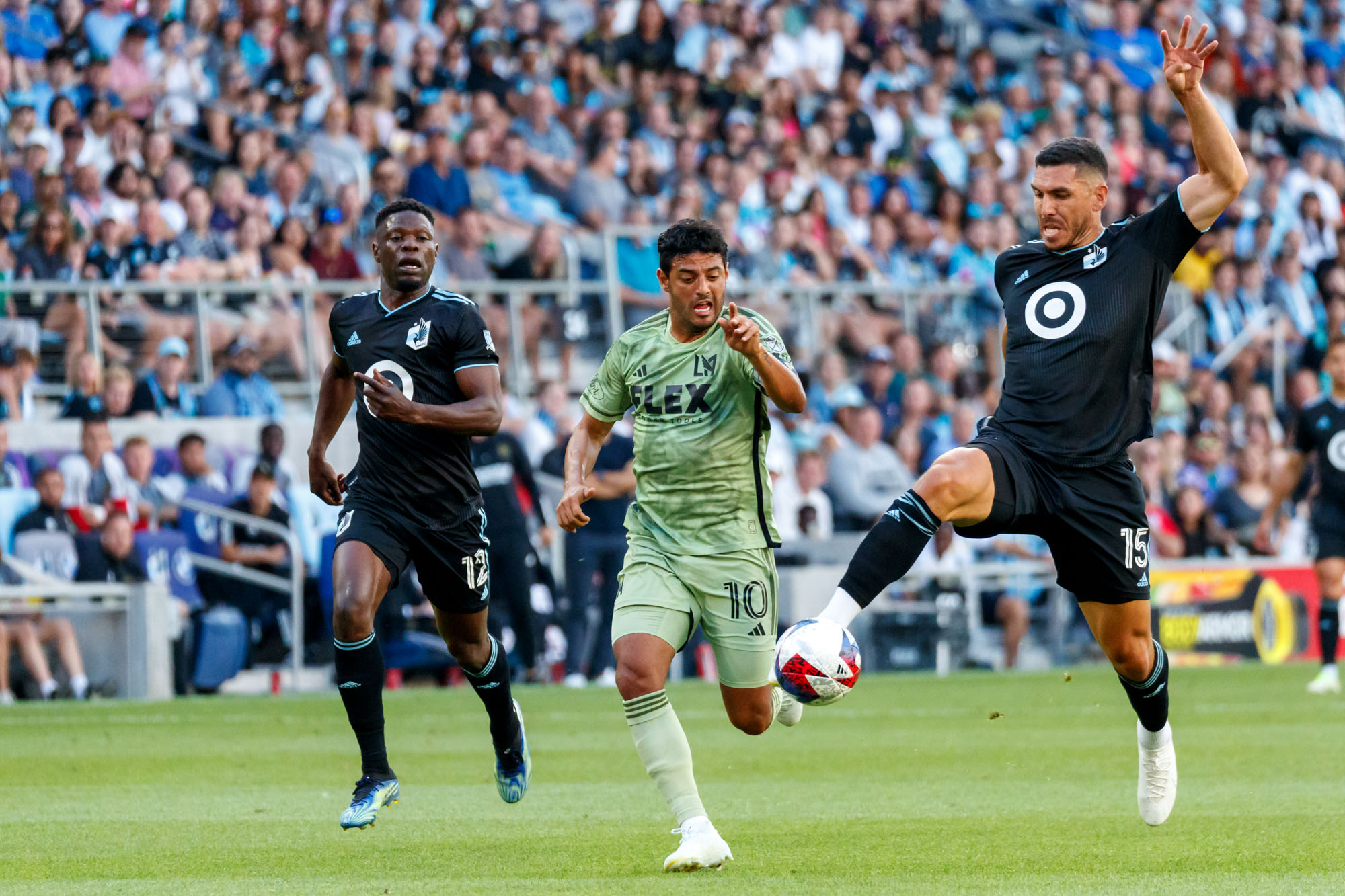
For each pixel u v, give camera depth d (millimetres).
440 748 31859
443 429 19625
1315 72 93562
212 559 50312
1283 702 41250
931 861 17266
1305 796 23344
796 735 33844
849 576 16922
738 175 72125
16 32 61438
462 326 20422
